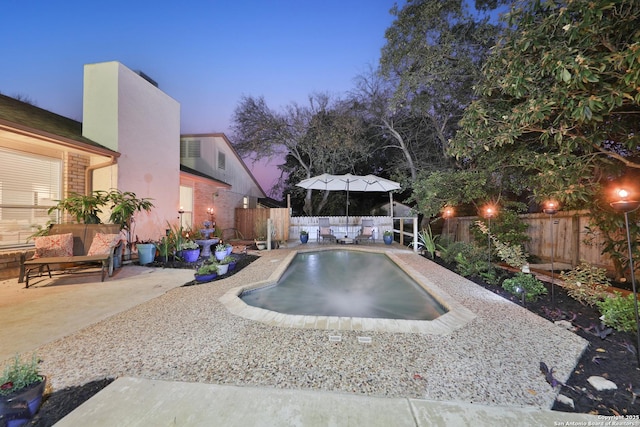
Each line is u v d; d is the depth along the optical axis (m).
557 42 3.11
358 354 2.52
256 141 15.57
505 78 3.48
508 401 1.89
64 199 6.01
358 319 3.31
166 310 3.62
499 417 1.72
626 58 2.51
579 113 2.86
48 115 7.26
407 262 7.20
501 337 2.88
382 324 3.17
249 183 16.67
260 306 4.33
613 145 3.86
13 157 5.50
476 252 6.36
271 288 5.21
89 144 6.07
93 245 5.56
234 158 14.42
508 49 3.55
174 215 8.95
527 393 1.98
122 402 1.81
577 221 5.83
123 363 2.33
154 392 1.93
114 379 2.11
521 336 2.90
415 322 3.23
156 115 8.19
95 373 2.18
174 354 2.49
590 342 2.79
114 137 6.86
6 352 2.51
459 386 2.05
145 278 5.38
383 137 14.18
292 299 4.69
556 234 6.34
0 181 5.34
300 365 2.33
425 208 8.04
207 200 11.80
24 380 1.70
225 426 1.61
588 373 2.26
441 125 11.43
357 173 16.64
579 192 3.73
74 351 2.53
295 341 2.77
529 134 4.54
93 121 6.94
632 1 2.64
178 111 9.18
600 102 2.76
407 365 2.34
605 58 2.67
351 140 13.78
